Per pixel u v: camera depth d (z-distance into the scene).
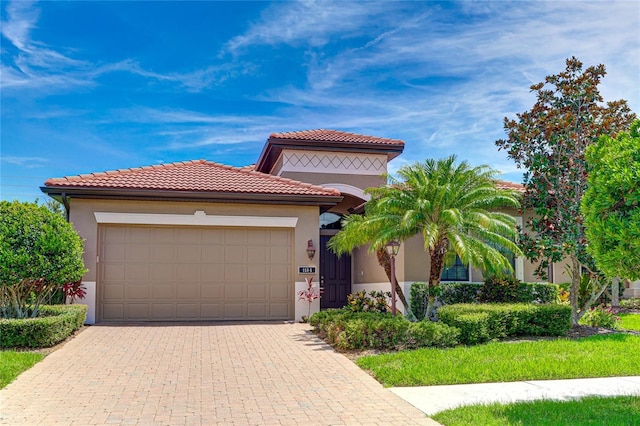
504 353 11.63
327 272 21.62
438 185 15.02
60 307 14.41
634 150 7.78
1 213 12.52
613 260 7.80
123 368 10.67
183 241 17.00
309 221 17.69
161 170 18.45
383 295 16.98
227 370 10.63
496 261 14.59
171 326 15.70
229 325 16.06
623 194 7.62
